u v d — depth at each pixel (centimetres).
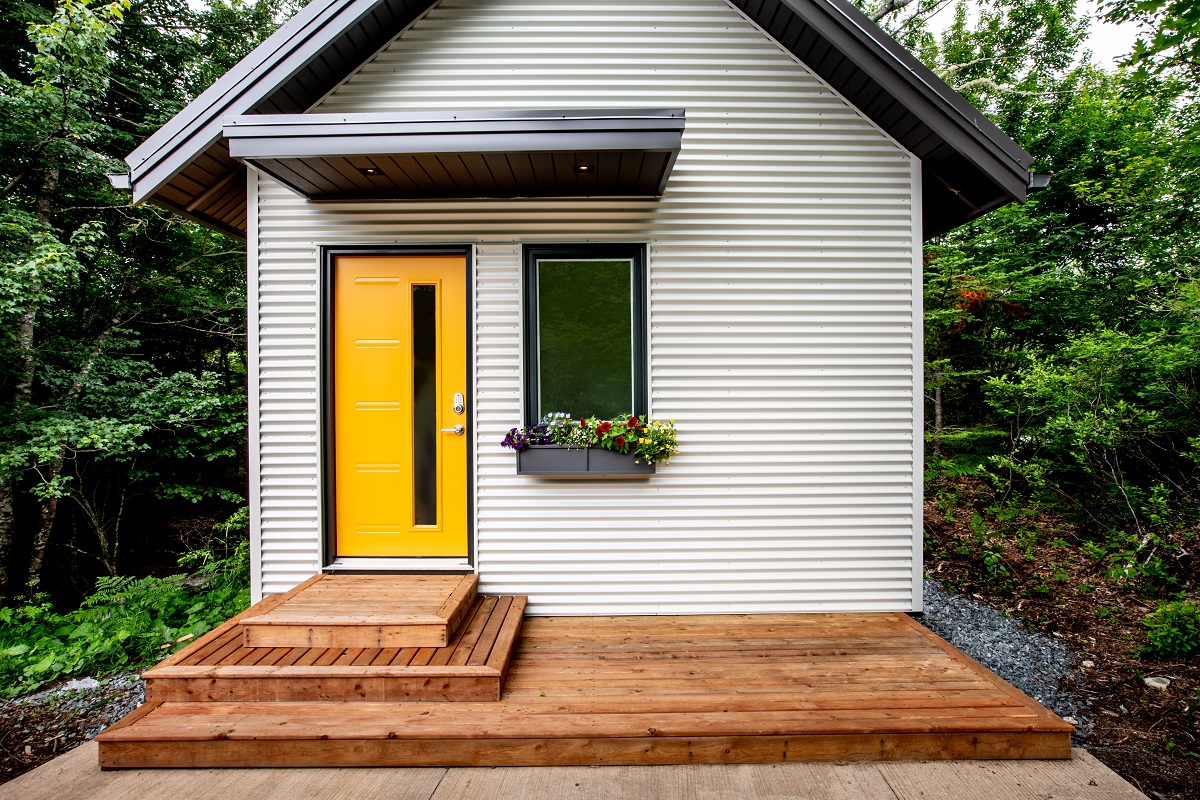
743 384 330
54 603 627
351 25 286
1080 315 654
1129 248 639
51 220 587
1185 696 279
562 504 329
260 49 280
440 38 326
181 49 670
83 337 613
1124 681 295
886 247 329
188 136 280
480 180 306
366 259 335
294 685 235
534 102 327
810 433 330
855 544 330
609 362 334
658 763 212
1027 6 945
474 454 328
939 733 213
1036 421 608
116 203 591
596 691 241
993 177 291
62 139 515
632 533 329
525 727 214
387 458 337
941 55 927
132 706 287
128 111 649
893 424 330
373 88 325
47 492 519
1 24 561
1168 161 561
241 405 678
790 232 330
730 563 330
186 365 758
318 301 327
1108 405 536
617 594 329
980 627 369
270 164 279
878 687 244
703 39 329
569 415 333
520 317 327
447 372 336
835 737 213
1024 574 448
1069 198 718
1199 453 478
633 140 262
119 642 352
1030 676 302
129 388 597
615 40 327
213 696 235
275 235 328
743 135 330
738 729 212
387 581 316
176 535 729
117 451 545
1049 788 198
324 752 212
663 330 329
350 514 337
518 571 328
